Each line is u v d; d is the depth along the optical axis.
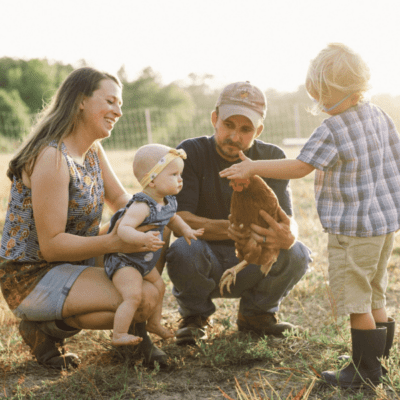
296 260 2.94
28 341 2.65
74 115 2.55
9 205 2.62
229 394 2.31
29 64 41.97
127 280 2.43
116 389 2.38
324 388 2.34
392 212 2.35
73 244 2.43
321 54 2.45
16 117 31.83
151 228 2.49
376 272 2.50
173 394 2.34
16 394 2.30
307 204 7.62
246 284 2.98
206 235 2.95
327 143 2.35
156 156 2.46
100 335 2.92
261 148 3.09
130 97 48.03
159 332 2.61
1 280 2.61
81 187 2.57
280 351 2.77
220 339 2.97
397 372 2.37
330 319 3.19
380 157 2.39
